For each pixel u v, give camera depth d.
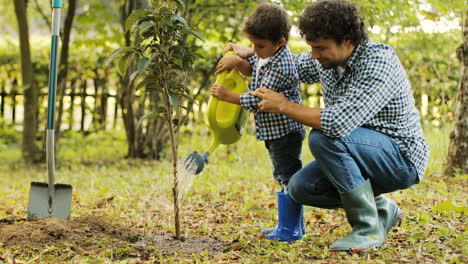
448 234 3.02
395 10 5.77
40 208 3.48
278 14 2.87
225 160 7.21
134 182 5.48
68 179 5.92
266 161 6.79
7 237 2.93
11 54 9.62
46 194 3.49
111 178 5.92
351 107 2.59
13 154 8.66
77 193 4.75
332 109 2.60
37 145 7.98
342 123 2.58
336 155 2.66
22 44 7.58
